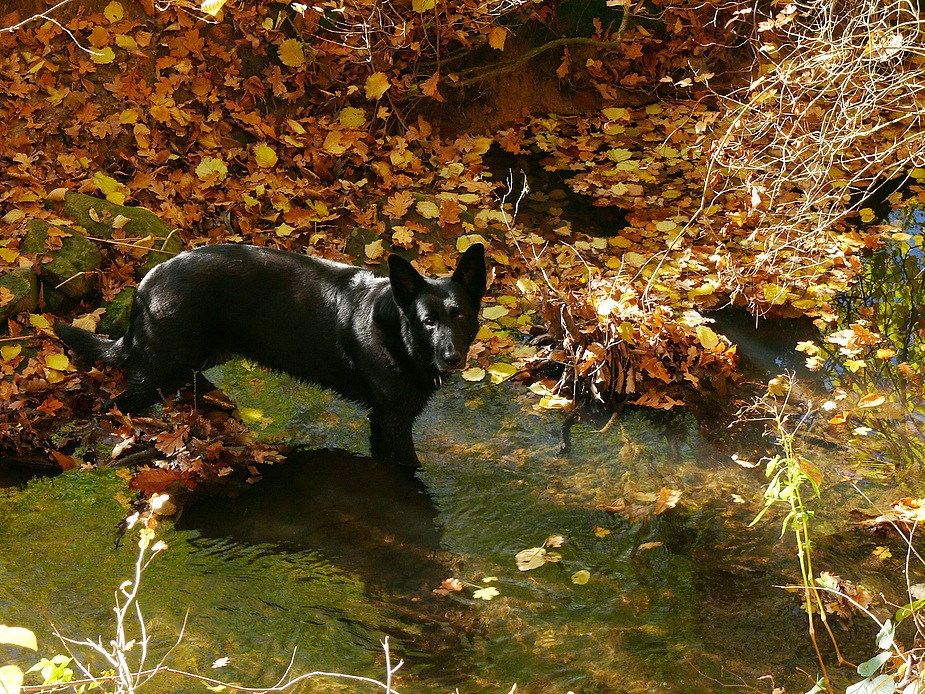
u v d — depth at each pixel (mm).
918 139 6992
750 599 5586
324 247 6707
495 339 6469
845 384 6305
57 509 5773
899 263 6859
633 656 5445
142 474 5859
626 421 6176
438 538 5762
